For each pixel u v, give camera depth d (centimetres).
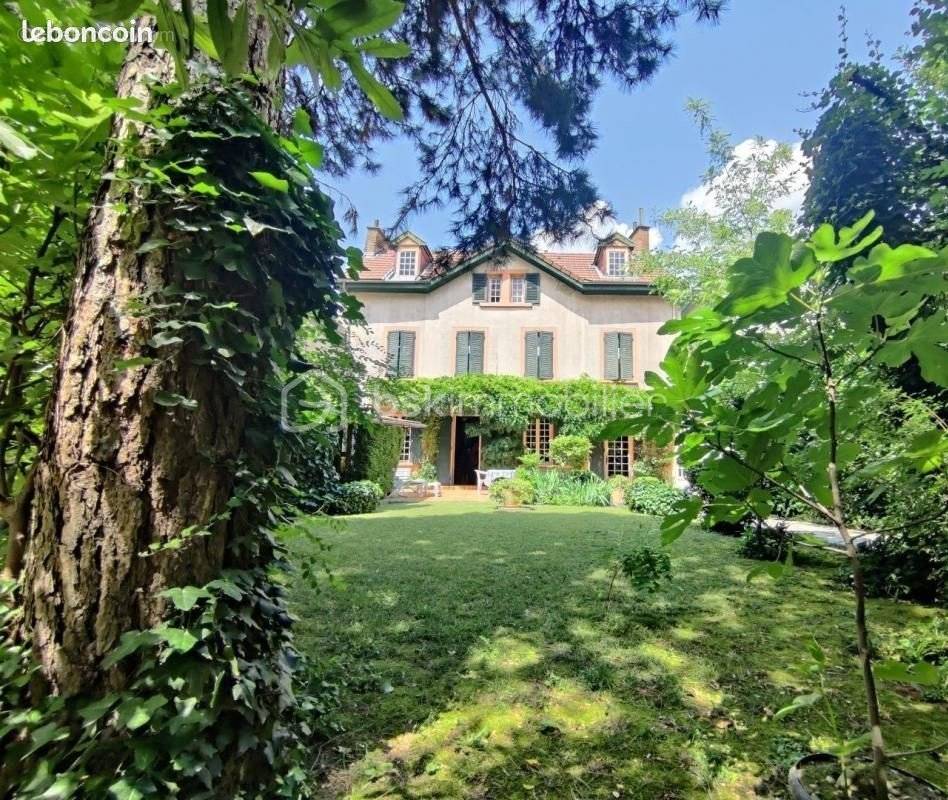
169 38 75
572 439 1367
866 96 357
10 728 110
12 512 133
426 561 531
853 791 130
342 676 259
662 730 220
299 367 175
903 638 306
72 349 130
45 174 134
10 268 151
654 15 345
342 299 182
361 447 1143
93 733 112
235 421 145
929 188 316
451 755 201
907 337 110
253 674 132
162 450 131
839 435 139
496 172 447
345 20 73
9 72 127
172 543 126
